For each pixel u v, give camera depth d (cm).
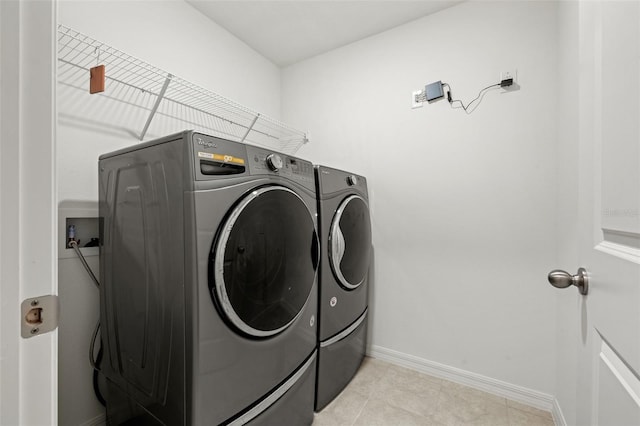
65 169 135
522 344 168
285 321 123
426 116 201
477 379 180
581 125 79
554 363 159
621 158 55
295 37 229
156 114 174
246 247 106
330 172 169
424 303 200
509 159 172
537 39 165
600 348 67
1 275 37
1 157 37
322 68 251
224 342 100
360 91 231
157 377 106
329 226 163
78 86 139
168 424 101
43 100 40
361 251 190
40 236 40
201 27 200
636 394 49
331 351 164
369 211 210
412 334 204
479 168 182
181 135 96
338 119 242
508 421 151
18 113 38
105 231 132
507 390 171
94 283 142
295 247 130
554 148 160
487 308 179
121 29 156
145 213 110
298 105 265
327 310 160
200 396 93
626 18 54
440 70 196
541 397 161
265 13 202
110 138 152
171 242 99
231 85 224
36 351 40
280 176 128
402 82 211
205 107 204
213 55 209
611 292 59
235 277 102
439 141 196
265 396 116
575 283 78
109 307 132
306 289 138
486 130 180
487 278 179
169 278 100
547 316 161
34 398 40
